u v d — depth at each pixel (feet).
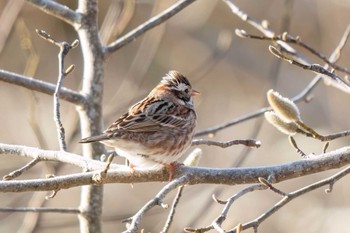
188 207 47.24
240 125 57.26
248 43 63.21
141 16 58.34
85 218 29.76
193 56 61.11
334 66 25.44
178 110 28.30
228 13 63.62
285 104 21.88
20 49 59.06
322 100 56.80
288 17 36.29
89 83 30.04
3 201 47.06
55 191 22.48
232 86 61.11
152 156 26.68
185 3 30.83
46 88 28.76
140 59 45.88
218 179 23.22
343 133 21.90
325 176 51.88
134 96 41.06
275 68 38.47
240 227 20.68
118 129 26.22
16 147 24.43
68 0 59.41
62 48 24.59
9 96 57.26
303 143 52.39
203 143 25.00
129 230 21.48
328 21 57.93
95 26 30.30
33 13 60.13
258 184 22.35
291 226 50.11
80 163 23.49
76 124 37.88
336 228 49.26
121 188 52.75
